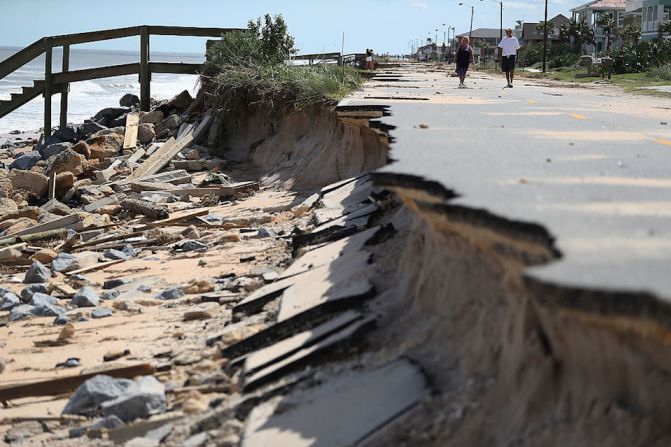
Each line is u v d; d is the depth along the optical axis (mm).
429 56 195375
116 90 118375
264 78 30422
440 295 7148
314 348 7617
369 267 9305
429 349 6762
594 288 4168
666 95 31656
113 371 9797
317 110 26562
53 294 14930
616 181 8000
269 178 25625
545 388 5242
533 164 9156
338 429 6234
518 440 5145
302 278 10523
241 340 9008
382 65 74812
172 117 33219
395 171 8250
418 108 18859
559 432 4977
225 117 31297
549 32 136000
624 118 17531
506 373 5617
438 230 7297
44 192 26547
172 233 19328
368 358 7184
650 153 10523
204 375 8906
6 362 10984
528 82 44719
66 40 38344
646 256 4859
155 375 9602
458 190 7230
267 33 35500
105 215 22625
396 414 6086
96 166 29719
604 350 4836
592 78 55750
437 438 5641
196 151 29594
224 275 14391
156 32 36750
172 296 13406
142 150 30656
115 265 17156
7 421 9094
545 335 5367
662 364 4570
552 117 16984
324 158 23953
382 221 12289
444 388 6195
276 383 7504
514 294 5758
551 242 5258
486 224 6062
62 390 9922
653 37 92625
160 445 7535
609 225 5785
